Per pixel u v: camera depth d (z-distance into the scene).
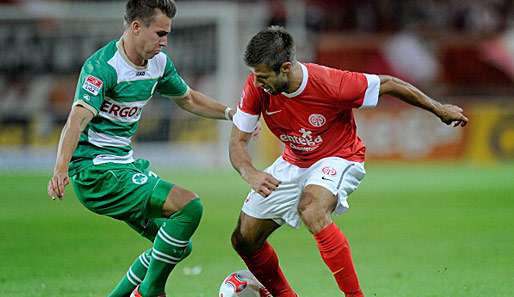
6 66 73.00
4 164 72.50
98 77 20.08
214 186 58.38
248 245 21.86
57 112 73.00
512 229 39.19
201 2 83.88
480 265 29.64
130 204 20.44
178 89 22.39
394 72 83.75
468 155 74.56
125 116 20.86
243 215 21.80
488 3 89.31
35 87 73.12
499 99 82.38
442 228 39.62
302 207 20.30
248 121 21.03
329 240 19.98
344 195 20.97
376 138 73.62
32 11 77.25
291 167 21.69
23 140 72.75
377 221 42.22
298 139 21.19
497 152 74.56
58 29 73.19
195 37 73.31
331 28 87.25
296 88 20.34
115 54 20.42
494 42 85.88
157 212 20.42
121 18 73.25
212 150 72.38
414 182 60.66
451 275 27.72
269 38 19.66
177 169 71.19
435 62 84.69
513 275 27.55
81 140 20.83
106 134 20.78
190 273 28.64
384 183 60.25
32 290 25.70
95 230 40.09
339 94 20.44
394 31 87.75
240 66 76.50
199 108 23.20
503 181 60.53
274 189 20.11
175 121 72.81
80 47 73.31
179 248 20.31
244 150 20.94
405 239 36.41
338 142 21.34
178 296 24.69
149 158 72.56
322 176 20.69
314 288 26.02
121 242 36.38
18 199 52.72
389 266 29.66
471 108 74.75
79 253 33.38
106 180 20.53
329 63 83.00
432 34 86.06
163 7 20.17
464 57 85.00
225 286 22.27
